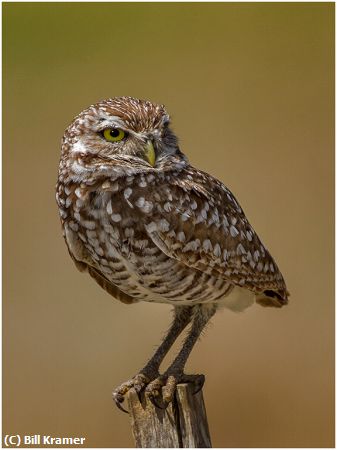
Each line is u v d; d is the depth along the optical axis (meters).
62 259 17.81
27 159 20.19
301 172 19.47
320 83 21.75
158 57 23.00
